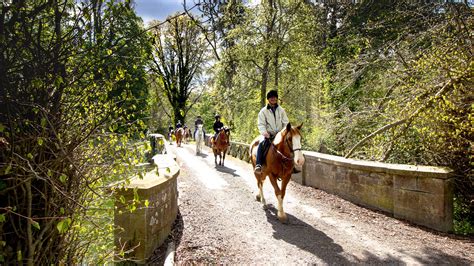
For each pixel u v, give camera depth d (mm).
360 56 9836
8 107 2191
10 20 2129
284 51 17719
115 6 2377
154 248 4805
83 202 2969
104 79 2650
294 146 5754
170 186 5691
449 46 6840
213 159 16594
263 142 6664
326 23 18609
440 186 5613
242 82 20094
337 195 8203
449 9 7184
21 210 2457
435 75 6965
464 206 6477
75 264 3262
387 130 8445
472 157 5734
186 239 5305
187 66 34781
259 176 7242
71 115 2691
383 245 5070
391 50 8867
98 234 3750
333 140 11383
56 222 2646
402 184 6277
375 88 9484
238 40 19203
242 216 6609
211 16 3021
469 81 6074
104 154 3088
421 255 4668
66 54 2408
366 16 16250
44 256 2652
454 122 5832
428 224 5828
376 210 6922
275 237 5457
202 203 7555
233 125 22500
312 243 5184
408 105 7066
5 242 2297
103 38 2496
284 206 7379
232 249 4965
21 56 2281
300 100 17594
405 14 9109
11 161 2145
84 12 2346
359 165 7270
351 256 4676
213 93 23438
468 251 4777
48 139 2396
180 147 23703
